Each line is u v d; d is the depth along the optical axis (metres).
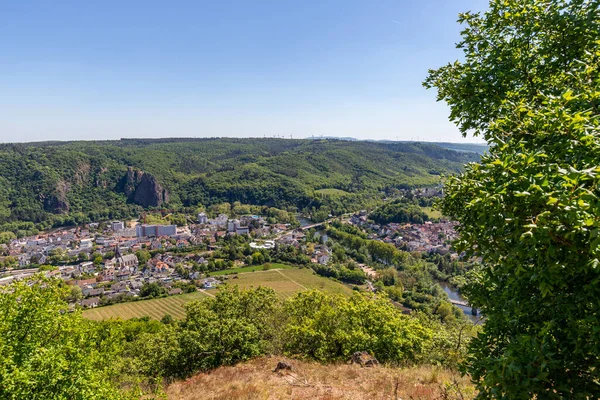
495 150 4.92
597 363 3.37
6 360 7.05
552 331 3.79
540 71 5.99
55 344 8.93
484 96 6.37
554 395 3.34
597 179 2.92
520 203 3.37
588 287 3.39
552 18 5.68
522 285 4.16
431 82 7.71
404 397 9.50
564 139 3.63
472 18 7.11
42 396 7.68
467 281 6.31
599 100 4.04
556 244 3.35
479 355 4.64
